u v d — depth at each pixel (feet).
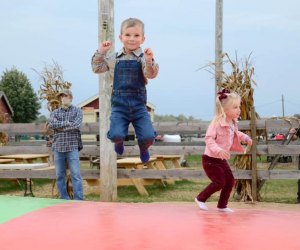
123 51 13.60
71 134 24.72
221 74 28.58
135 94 13.50
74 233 8.58
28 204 11.39
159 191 33.76
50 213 10.26
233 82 28.22
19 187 37.81
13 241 8.27
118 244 7.95
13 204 11.35
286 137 28.55
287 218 10.26
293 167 49.06
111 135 13.50
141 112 13.60
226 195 12.91
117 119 13.52
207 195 12.91
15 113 153.17
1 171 29.81
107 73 27.58
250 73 28.27
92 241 8.11
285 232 8.75
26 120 156.46
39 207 11.01
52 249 7.84
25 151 29.60
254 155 27.35
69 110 24.93
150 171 28.48
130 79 13.42
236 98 13.32
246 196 27.55
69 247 7.89
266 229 8.95
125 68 13.41
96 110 85.40
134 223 9.29
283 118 27.37
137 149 28.71
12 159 38.50
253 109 27.37
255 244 7.97
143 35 13.43
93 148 29.17
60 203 11.69
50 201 11.98
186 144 45.14
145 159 14.25
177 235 8.43
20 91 153.89
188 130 29.32
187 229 8.85
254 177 27.27
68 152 24.76
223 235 8.46
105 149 27.81
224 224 9.33
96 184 32.58
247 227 9.10
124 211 10.59
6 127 30.04
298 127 27.25
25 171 29.45
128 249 7.72
